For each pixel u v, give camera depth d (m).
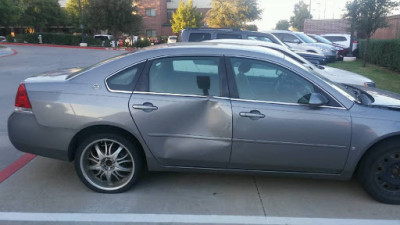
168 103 3.67
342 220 3.46
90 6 35.38
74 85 3.78
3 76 12.60
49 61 18.64
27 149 3.87
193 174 4.43
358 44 22.34
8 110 7.54
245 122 3.61
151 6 52.50
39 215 3.44
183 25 47.28
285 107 3.62
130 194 3.90
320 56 10.09
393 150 3.61
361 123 3.56
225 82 3.71
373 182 3.72
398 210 3.66
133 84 3.74
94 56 22.61
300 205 3.73
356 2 16.33
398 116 3.58
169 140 3.71
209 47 3.89
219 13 38.78
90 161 3.91
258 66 3.76
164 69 3.79
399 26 20.08
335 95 3.65
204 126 3.67
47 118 3.73
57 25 50.16
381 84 11.21
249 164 3.74
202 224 3.34
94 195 3.87
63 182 4.16
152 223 3.35
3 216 3.41
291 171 3.77
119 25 36.09
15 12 27.11
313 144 3.61
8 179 4.20
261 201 3.80
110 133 3.76
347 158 3.64
